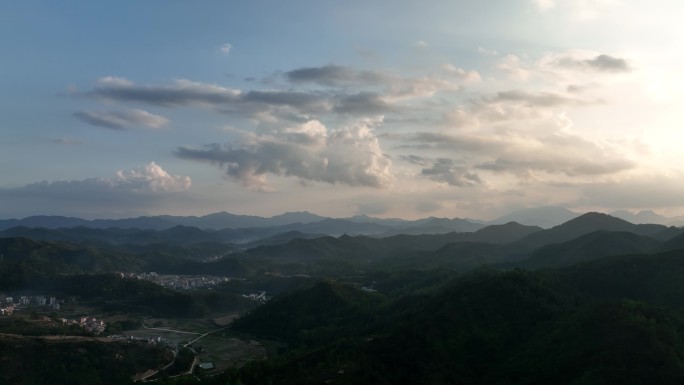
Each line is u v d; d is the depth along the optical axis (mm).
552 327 198625
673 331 177750
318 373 177375
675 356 160875
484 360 190375
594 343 174250
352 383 168000
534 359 179875
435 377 176875
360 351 194875
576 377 162250
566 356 173875
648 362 158750
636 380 152250
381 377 175625
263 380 185750
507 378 175000
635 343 167875
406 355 192375
